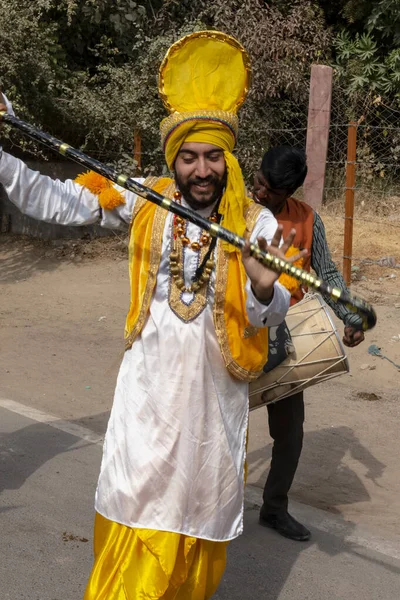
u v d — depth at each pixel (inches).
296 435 148.7
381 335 269.6
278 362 135.6
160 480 109.0
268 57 426.0
